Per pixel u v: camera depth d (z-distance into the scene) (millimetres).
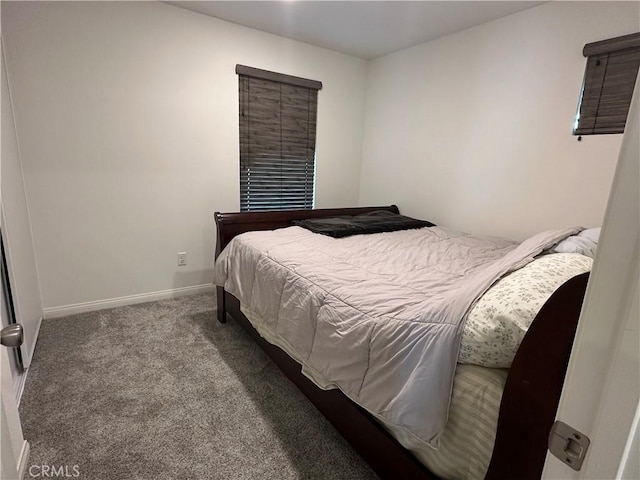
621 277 348
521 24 2420
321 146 3559
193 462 1350
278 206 3432
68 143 2344
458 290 1147
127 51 2441
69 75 2277
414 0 2348
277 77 3086
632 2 1937
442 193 3080
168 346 2178
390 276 1611
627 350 349
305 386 1617
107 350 2102
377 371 1128
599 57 2076
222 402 1693
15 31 2074
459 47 2822
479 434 912
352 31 2904
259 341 2062
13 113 2117
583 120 2174
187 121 2768
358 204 3926
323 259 1867
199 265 3057
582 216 2232
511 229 2615
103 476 1273
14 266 1770
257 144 3162
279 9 2553
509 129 2557
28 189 2256
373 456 1234
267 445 1446
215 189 3006
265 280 1879
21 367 1794
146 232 2758
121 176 2574
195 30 2668
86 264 2559
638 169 329
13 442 1029
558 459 421
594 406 380
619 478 374
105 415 1570
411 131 3297
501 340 876
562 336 682
